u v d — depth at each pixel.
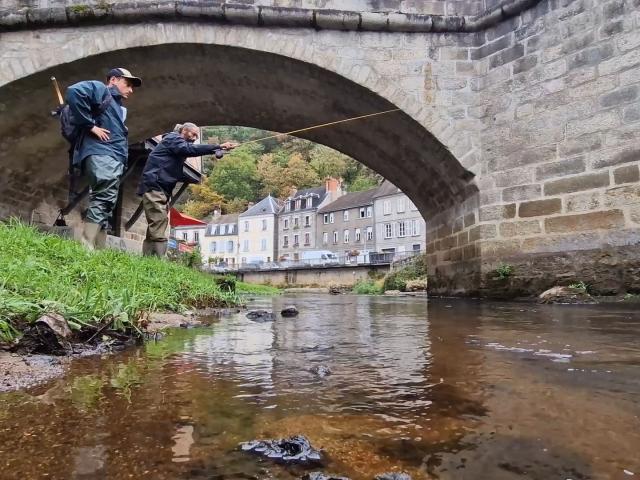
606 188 6.83
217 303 5.77
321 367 1.69
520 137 8.03
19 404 1.22
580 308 5.27
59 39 8.98
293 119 11.80
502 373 1.62
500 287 8.09
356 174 98.00
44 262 3.68
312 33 8.91
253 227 76.94
